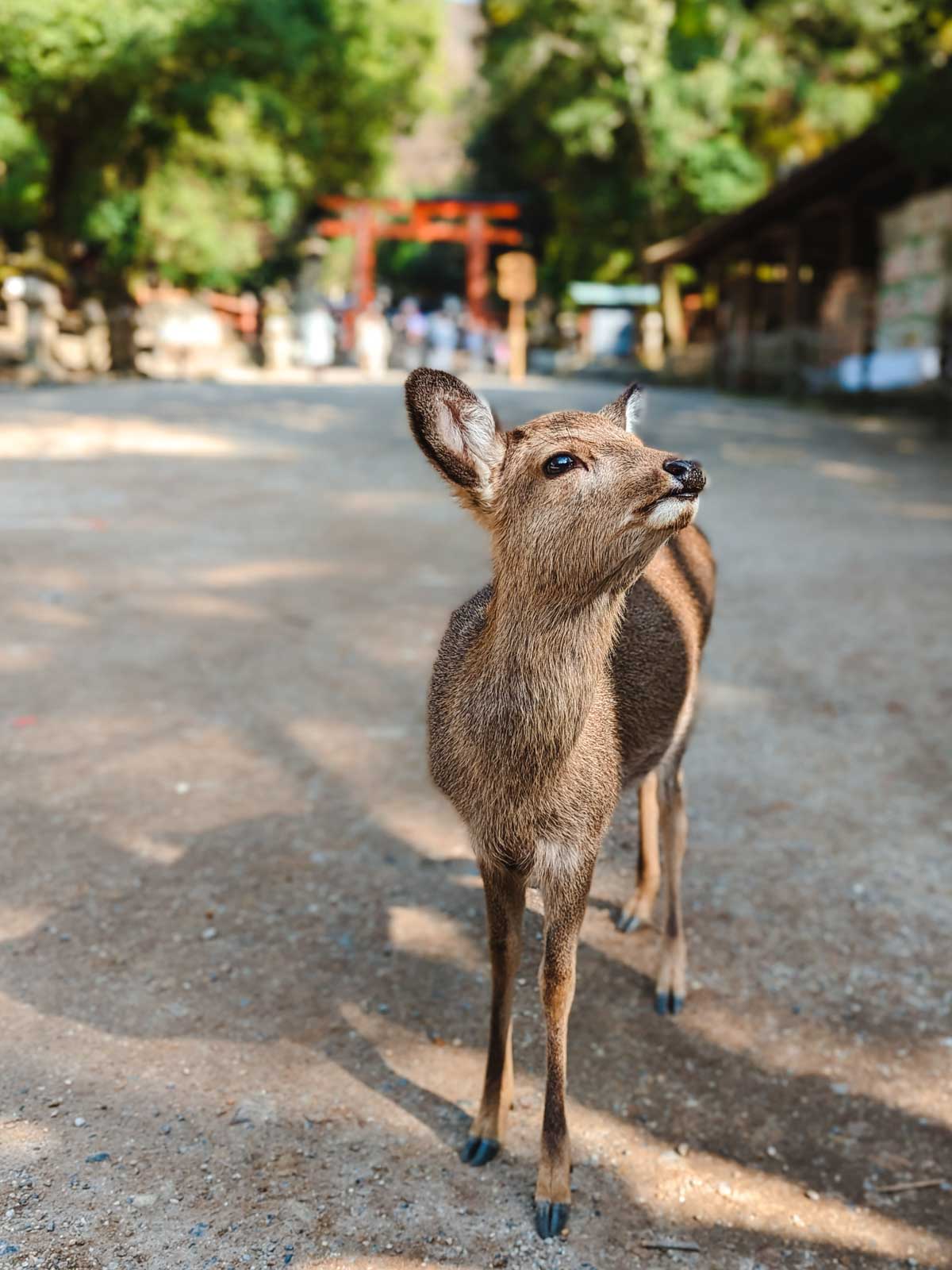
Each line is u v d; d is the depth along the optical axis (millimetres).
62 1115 2768
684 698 3105
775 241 25469
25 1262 2340
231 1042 3090
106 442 12812
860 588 7930
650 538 2236
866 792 4793
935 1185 2781
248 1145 2723
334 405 17828
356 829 4332
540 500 2318
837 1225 2645
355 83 25500
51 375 19031
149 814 4348
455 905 3857
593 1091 3023
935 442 15586
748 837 4395
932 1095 3072
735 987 3500
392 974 3451
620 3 28250
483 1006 3336
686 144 29469
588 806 2523
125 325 21781
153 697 5523
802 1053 3219
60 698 5430
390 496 10734
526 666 2404
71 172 20344
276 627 6668
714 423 17438
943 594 7812
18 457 11547
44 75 17047
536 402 18562
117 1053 3014
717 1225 2621
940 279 18141
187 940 3551
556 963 2564
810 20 30219
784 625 7047
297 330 33625
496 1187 2674
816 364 23031
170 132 21047
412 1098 2941
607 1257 2504
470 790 2527
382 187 30969
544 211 42281
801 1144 2887
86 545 8289
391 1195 2617
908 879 4121
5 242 21062
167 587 7363
